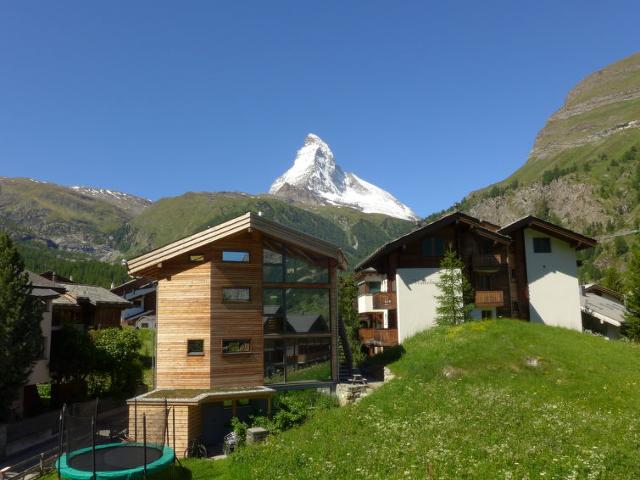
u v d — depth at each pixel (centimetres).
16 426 3136
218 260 2944
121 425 3105
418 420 2042
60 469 1766
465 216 4175
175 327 2908
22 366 3194
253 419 2672
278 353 2992
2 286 3192
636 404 2300
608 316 5122
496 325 3409
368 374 3409
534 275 4481
